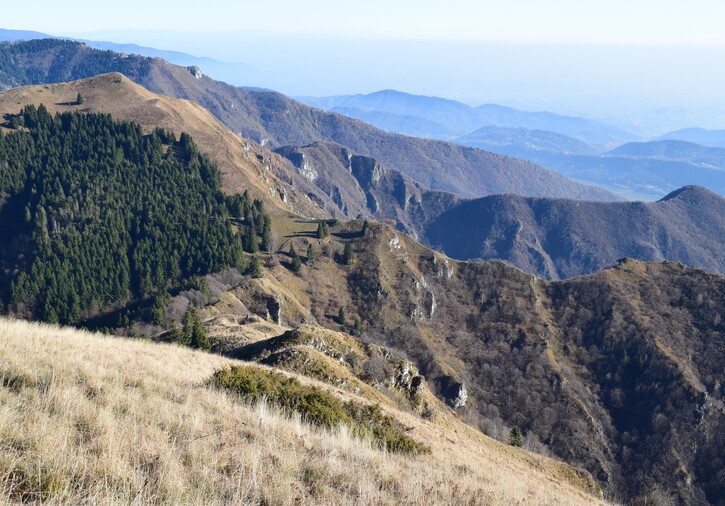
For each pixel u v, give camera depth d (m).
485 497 12.34
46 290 131.75
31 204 160.75
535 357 149.50
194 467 8.45
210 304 123.62
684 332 151.88
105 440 8.45
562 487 30.95
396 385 50.53
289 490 8.57
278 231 186.62
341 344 51.72
